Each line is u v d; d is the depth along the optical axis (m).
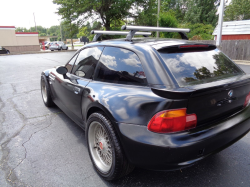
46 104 4.58
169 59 2.06
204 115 1.87
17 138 3.23
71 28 23.66
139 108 1.88
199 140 1.77
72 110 3.17
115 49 2.49
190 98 1.72
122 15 23.31
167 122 1.73
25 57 18.48
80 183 2.24
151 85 1.93
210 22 37.78
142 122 1.85
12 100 5.18
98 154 2.44
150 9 22.61
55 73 3.87
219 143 1.95
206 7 37.91
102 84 2.43
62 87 3.37
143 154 1.84
